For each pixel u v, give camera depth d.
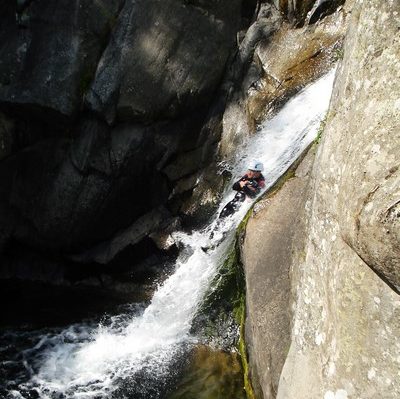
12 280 10.15
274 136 8.15
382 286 2.34
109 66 9.34
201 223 8.84
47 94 9.34
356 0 3.21
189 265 8.17
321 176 3.15
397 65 2.45
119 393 6.18
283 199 5.43
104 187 9.45
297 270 3.99
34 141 9.97
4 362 7.33
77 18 9.41
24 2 9.70
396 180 2.20
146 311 8.02
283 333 4.08
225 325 6.20
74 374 6.84
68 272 10.01
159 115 9.45
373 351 2.41
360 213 2.33
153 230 9.36
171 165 9.61
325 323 2.91
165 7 9.49
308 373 3.03
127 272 9.42
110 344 7.34
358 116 2.68
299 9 8.99
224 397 5.32
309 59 8.43
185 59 9.49
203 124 9.71
